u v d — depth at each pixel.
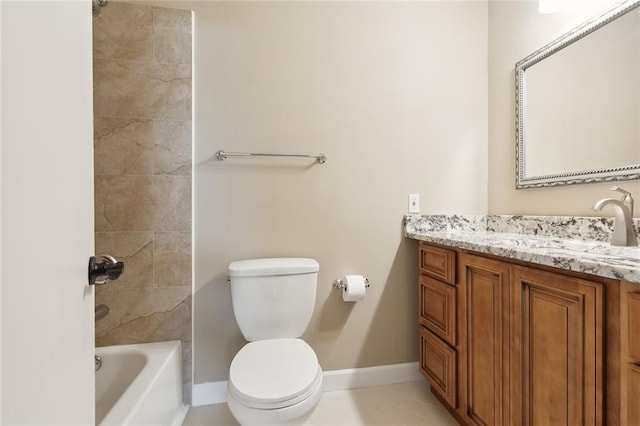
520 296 0.96
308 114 1.60
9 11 0.36
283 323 1.38
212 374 1.51
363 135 1.66
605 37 1.21
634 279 0.62
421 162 1.73
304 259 1.51
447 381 1.35
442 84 1.76
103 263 0.57
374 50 1.67
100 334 1.41
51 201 0.44
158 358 1.29
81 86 0.53
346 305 1.65
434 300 1.47
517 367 0.97
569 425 0.79
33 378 0.39
